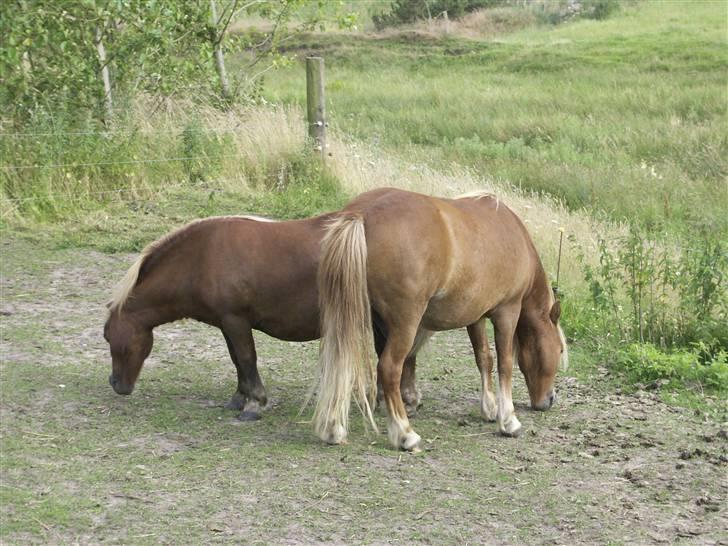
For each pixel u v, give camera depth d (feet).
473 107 75.05
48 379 23.22
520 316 21.76
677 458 19.58
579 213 40.86
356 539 15.69
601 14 134.21
